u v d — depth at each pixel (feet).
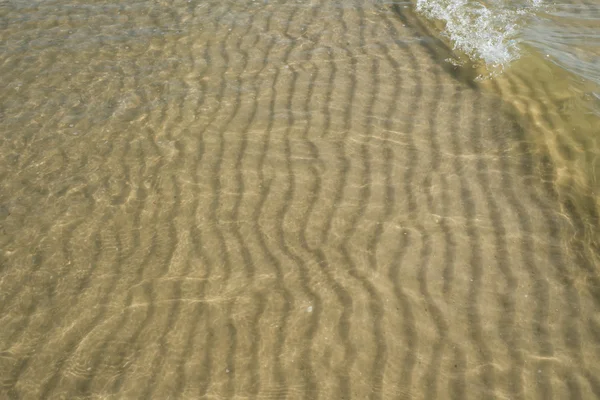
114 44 10.16
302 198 8.18
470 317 7.29
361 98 9.19
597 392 6.89
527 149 8.54
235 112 9.08
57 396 6.96
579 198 8.07
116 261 7.75
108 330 7.30
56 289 7.57
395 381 6.97
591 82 9.29
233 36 10.22
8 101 9.33
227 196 8.23
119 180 8.42
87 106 9.24
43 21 10.66
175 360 7.12
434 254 7.70
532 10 10.64
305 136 8.77
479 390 6.91
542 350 7.10
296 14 10.61
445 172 8.35
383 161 8.48
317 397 6.89
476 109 9.02
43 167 8.56
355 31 10.25
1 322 7.36
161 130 8.91
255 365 7.07
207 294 7.50
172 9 10.82
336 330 7.24
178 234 7.94
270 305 7.41
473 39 10.03
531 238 7.78
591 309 7.31
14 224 8.05
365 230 7.89
